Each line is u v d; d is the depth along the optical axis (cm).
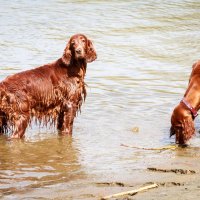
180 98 1427
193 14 2789
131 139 1068
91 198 703
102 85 1551
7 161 917
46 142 1049
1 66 1722
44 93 1112
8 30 2302
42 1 3044
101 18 2619
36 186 771
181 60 1942
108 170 854
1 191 748
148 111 1295
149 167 850
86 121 1205
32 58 1858
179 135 1022
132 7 2914
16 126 1084
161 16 2722
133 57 1967
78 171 852
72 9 2816
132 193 705
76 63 1127
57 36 2233
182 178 782
